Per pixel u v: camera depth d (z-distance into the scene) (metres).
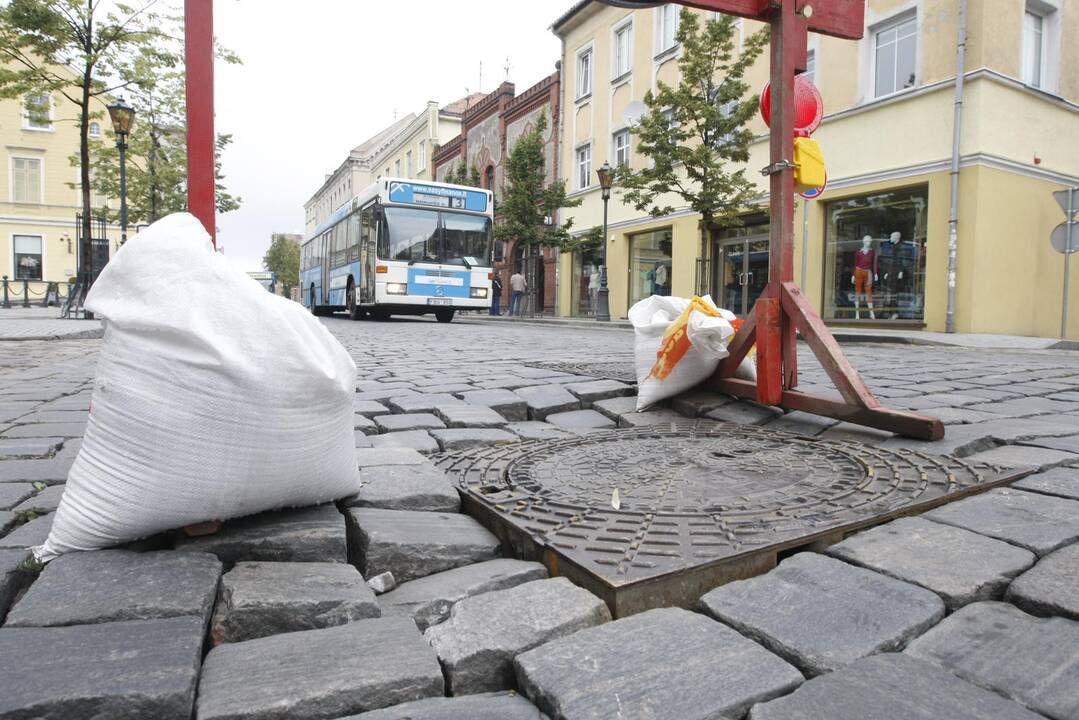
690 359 4.29
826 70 16.41
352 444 2.25
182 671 1.33
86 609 1.56
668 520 2.20
